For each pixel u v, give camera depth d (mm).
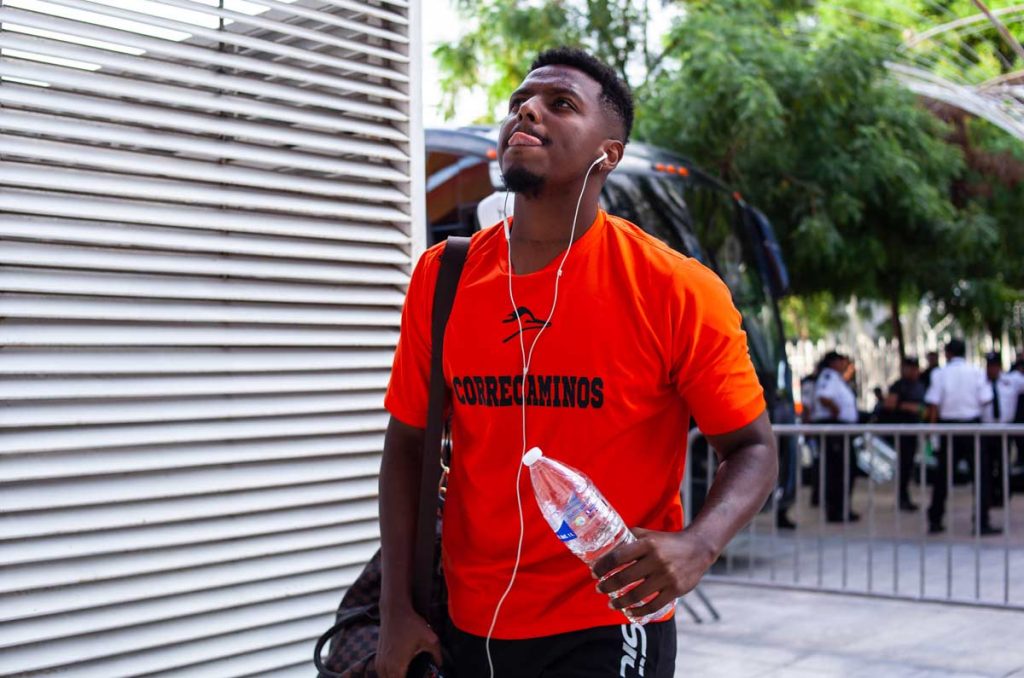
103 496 2857
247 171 3213
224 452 3139
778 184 14461
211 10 3127
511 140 2223
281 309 3299
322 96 3395
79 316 2820
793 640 6684
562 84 2234
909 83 13961
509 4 16359
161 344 2992
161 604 2994
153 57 3115
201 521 3092
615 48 16438
